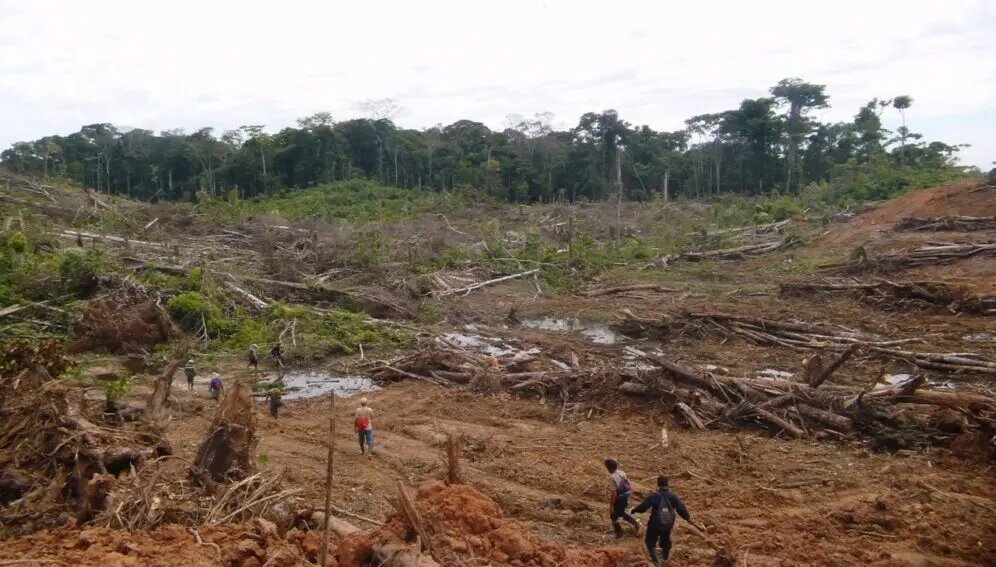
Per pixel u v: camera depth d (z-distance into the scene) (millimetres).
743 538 9781
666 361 17047
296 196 72500
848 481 11836
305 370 22266
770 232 49250
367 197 71125
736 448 13734
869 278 30625
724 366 20359
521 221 58844
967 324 23438
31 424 9844
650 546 8953
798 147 83938
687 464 13047
